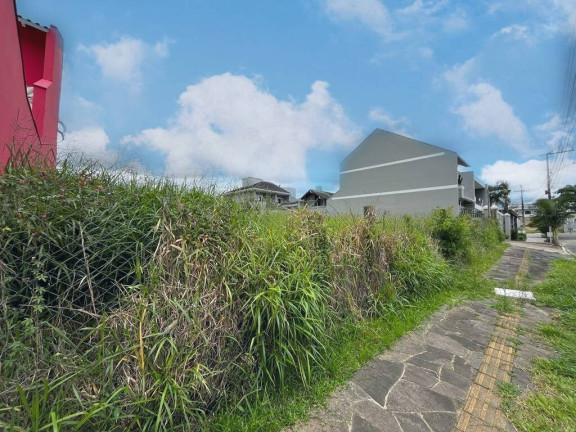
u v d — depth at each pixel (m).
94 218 1.69
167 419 1.42
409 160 21.52
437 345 3.02
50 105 4.72
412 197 21.09
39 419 1.11
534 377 2.44
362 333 2.97
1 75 2.47
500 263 9.01
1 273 1.35
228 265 1.99
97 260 1.69
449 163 19.39
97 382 1.34
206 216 2.11
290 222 2.98
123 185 2.10
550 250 13.78
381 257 3.91
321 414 1.88
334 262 3.05
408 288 4.34
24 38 5.45
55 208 1.56
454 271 6.05
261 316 1.99
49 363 1.32
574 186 18.27
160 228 1.84
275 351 1.97
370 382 2.28
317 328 2.22
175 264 1.78
